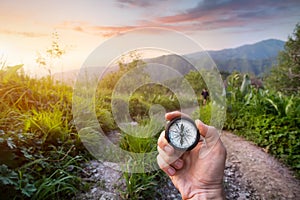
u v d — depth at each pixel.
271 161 3.08
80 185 1.88
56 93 2.84
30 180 1.73
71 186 1.81
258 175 2.76
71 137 2.33
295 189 2.62
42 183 1.68
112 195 1.83
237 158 3.06
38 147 1.96
